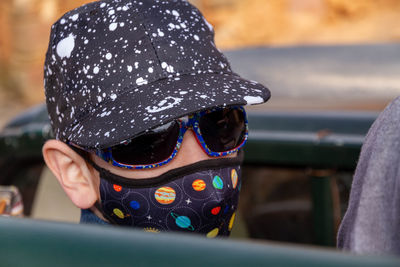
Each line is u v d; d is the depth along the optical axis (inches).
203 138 43.4
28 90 417.4
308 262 14.8
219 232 47.4
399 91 81.1
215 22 518.9
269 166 72.0
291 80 85.4
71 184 46.1
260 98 42.8
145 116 39.6
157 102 40.7
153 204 44.3
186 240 15.9
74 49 44.2
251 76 89.2
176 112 39.3
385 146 26.7
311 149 68.1
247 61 94.3
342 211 68.7
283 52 96.3
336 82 83.8
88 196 46.3
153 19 44.2
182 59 43.9
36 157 81.4
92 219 48.4
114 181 44.1
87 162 45.3
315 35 501.7
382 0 539.8
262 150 70.8
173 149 42.7
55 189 82.8
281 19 522.6
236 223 73.0
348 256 14.9
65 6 424.8
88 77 43.3
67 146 44.9
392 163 26.2
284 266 14.8
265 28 511.2
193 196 44.3
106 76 42.8
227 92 42.3
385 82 83.8
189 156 43.9
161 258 15.7
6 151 82.3
